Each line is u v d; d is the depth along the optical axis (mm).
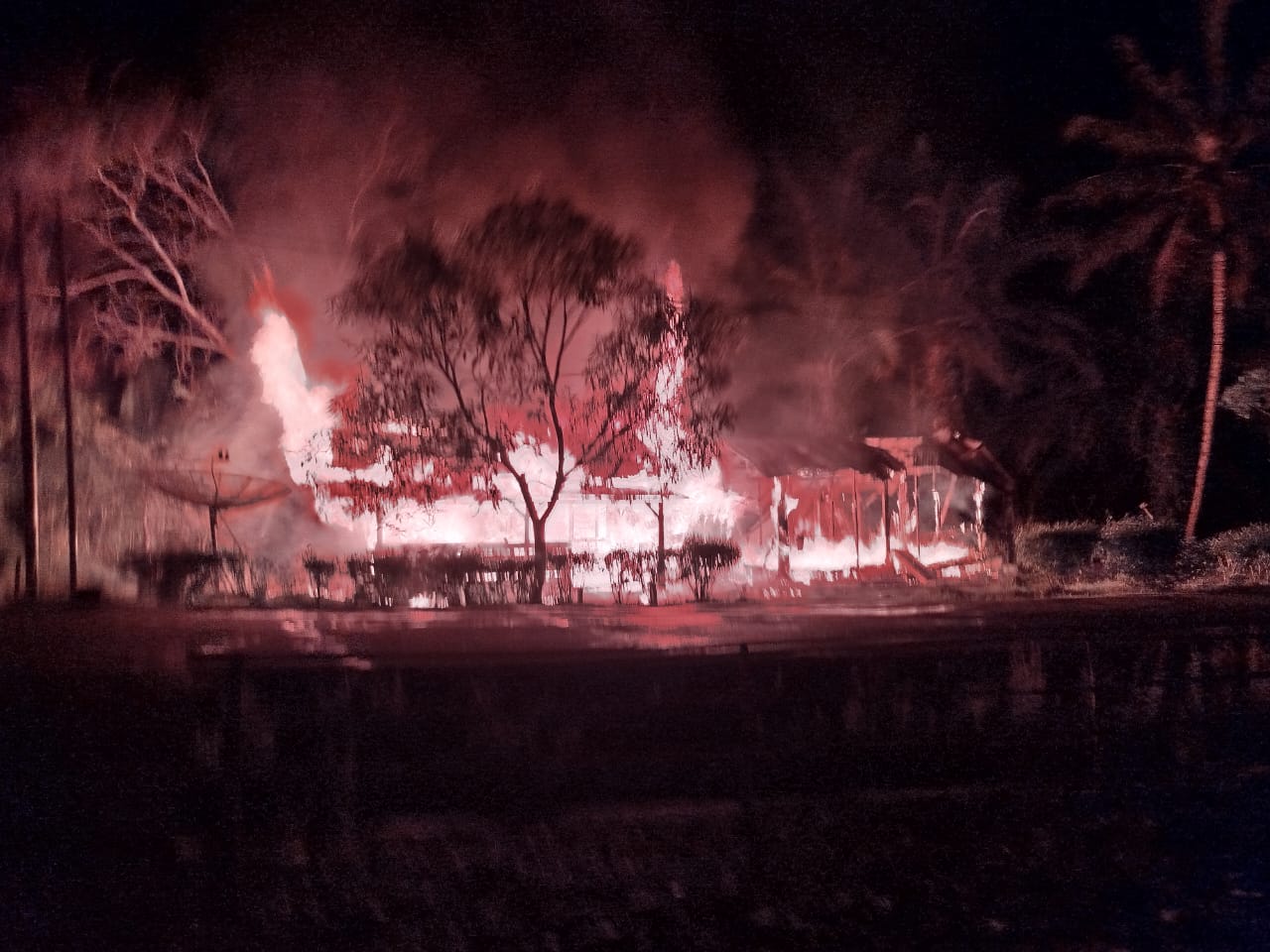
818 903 6625
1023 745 10281
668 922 6375
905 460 27156
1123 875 7070
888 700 12180
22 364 22000
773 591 23203
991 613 18984
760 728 10938
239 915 6539
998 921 6332
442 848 7715
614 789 9016
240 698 12305
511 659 14320
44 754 10078
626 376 20984
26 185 24172
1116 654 15156
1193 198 28609
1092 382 32281
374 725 11109
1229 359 31203
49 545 23109
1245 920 6305
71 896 6844
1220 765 9602
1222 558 24766
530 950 6012
